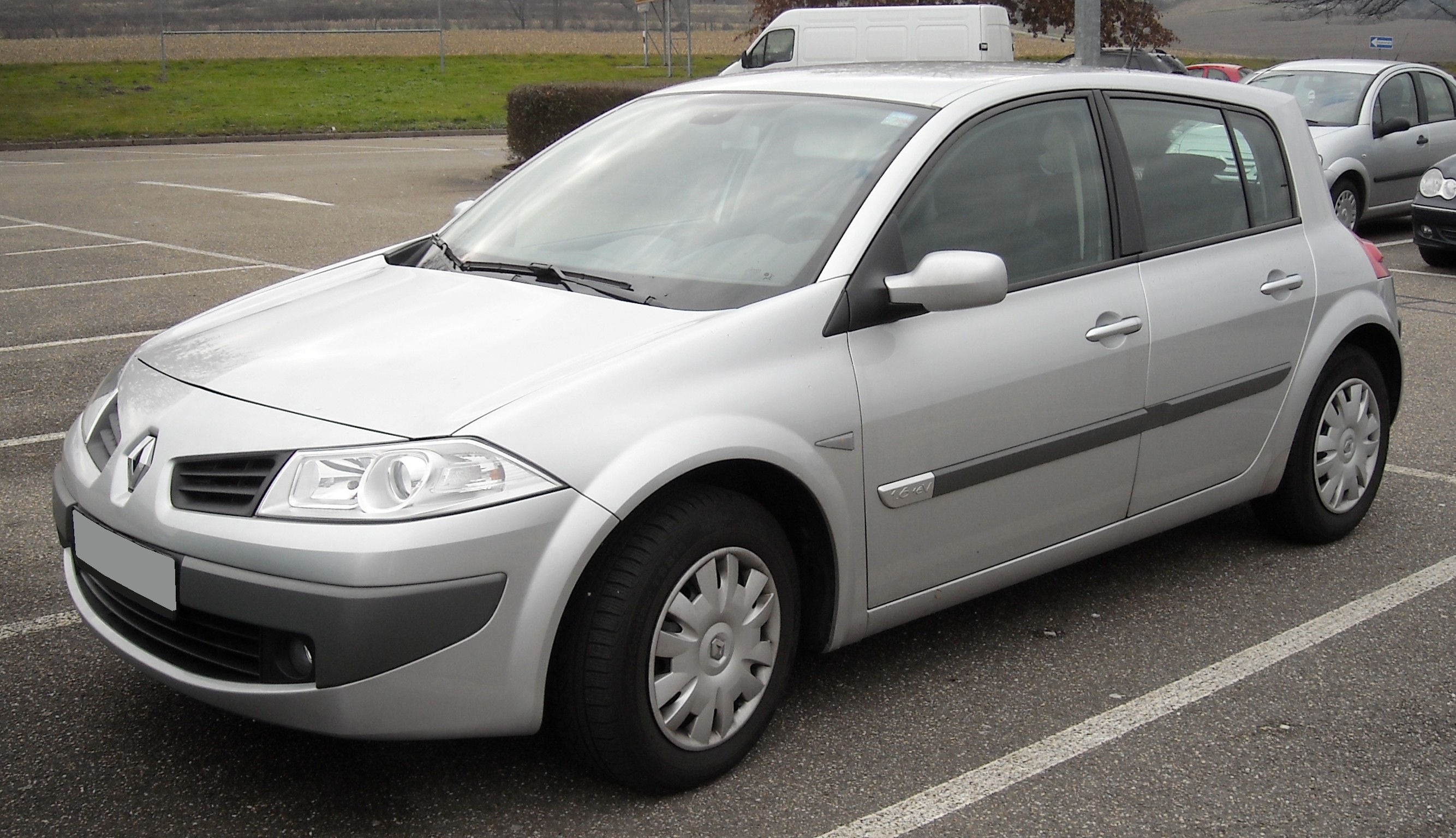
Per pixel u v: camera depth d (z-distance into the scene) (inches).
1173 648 149.3
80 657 142.8
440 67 1651.1
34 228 485.1
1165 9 4586.6
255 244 449.7
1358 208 474.6
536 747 124.9
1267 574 171.3
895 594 131.7
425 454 102.9
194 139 997.2
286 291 145.3
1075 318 140.9
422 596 100.3
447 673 102.7
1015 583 144.3
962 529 134.6
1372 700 136.9
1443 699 137.2
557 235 143.1
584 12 3703.3
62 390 253.3
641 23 3395.7
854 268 124.8
